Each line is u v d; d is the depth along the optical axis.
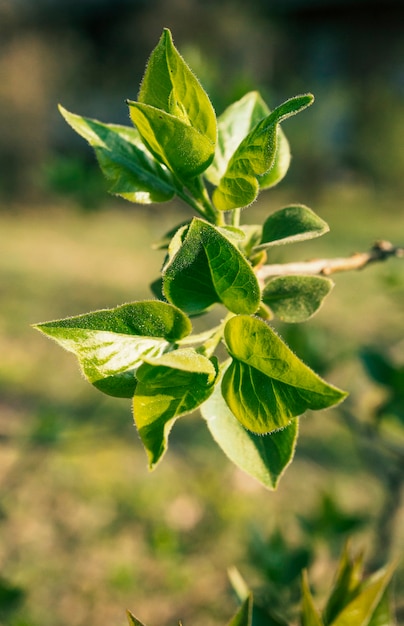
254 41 17.16
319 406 0.80
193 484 5.12
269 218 1.08
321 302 1.07
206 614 4.08
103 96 15.91
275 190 14.98
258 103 1.23
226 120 1.20
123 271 10.30
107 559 4.47
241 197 1.01
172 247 0.87
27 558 4.43
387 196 15.63
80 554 4.50
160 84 0.95
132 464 5.29
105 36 16.23
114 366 0.86
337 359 2.59
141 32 15.98
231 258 0.89
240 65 16.69
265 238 1.07
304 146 15.17
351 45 18.44
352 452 5.40
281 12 18.23
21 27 15.52
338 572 1.07
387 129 15.83
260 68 17.44
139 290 9.40
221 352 3.45
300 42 18.42
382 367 2.31
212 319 3.99
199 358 0.80
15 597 2.57
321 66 18.62
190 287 0.92
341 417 2.77
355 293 8.25
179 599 4.19
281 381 0.82
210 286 0.92
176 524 4.74
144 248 11.61
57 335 0.85
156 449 0.83
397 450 2.37
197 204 1.08
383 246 1.37
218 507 4.88
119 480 5.13
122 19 16.06
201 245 0.88
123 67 16.14
